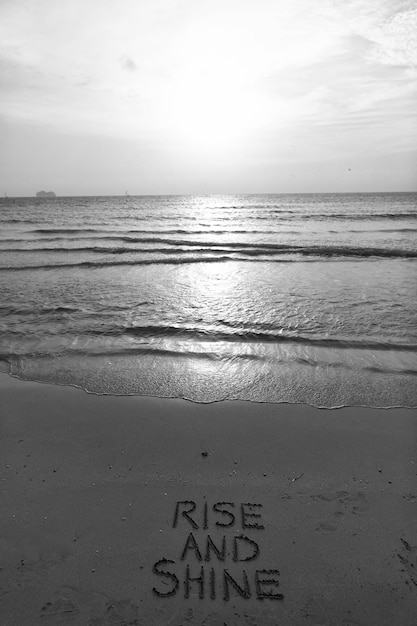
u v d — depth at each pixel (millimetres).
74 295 10562
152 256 16547
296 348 6953
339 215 38312
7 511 3361
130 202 92312
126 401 5250
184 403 5188
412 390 5430
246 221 34312
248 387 5605
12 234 24406
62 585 2707
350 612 2543
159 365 6367
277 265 14383
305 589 2691
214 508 3400
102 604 2582
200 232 25453
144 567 2846
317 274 12727
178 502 3471
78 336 7664
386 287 10852
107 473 3852
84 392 5508
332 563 2873
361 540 3057
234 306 9484
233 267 14211
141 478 3779
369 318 8359
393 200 79000
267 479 3756
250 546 3021
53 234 24484
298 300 9828
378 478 3746
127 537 3100
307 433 4484
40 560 2898
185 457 4090
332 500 3477
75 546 3018
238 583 2734
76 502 3471
